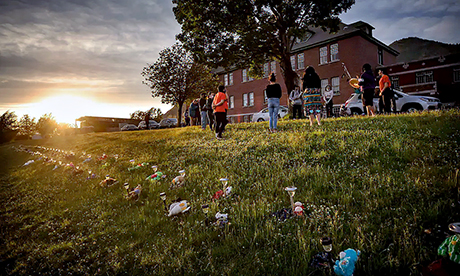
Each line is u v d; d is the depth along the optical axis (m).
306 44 31.59
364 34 27.23
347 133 7.34
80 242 4.12
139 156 10.15
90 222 4.89
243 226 3.58
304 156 6.14
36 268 3.62
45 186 8.53
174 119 39.84
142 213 4.75
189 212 4.32
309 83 9.28
